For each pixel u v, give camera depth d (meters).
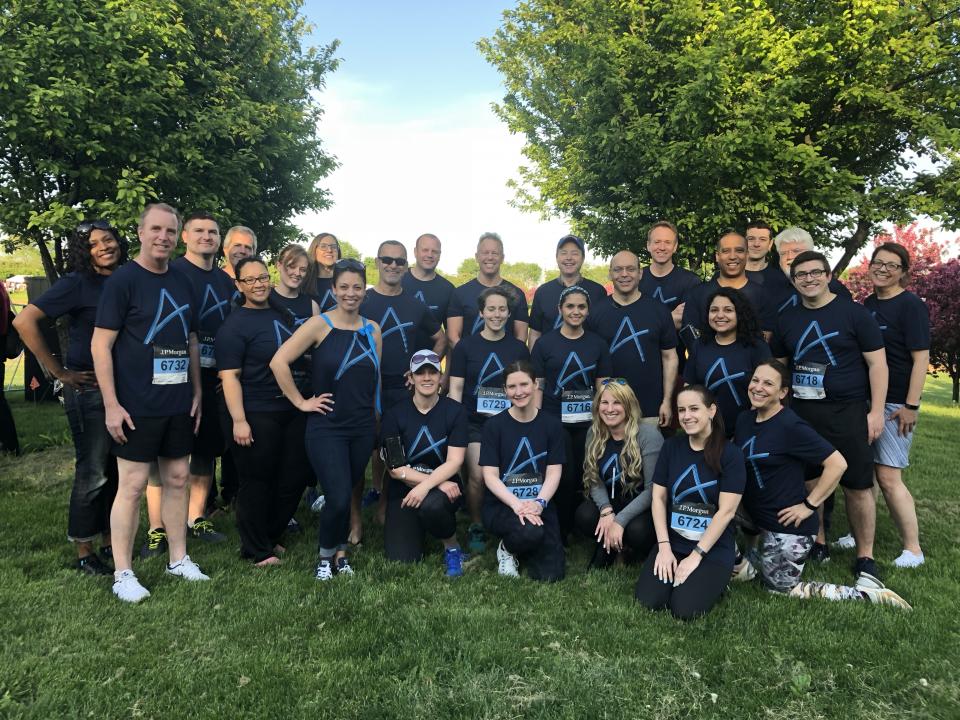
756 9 10.34
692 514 3.52
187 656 2.80
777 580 3.56
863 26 9.80
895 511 3.99
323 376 3.75
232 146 10.59
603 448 4.09
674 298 5.20
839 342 3.76
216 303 4.39
